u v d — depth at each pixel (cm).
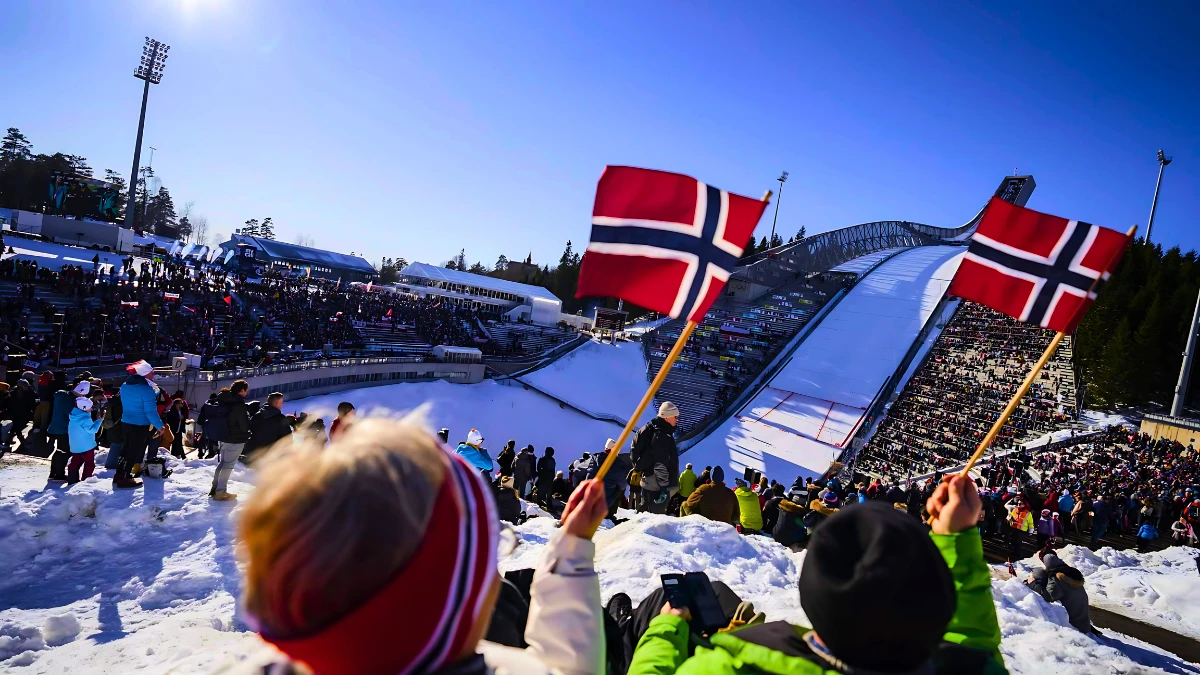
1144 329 5200
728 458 4428
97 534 801
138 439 945
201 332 3722
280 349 4162
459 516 101
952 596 137
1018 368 5775
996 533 1803
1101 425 4453
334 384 4100
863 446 4541
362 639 89
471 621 100
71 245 5878
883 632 130
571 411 5112
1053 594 937
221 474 935
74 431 939
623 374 6006
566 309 12012
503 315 7938
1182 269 6988
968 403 5166
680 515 1160
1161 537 2217
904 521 142
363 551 86
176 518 862
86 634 588
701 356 6462
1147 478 2936
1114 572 1505
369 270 9412
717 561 812
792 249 8744
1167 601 1273
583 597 185
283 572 85
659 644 237
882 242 11431
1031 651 723
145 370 955
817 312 7619
